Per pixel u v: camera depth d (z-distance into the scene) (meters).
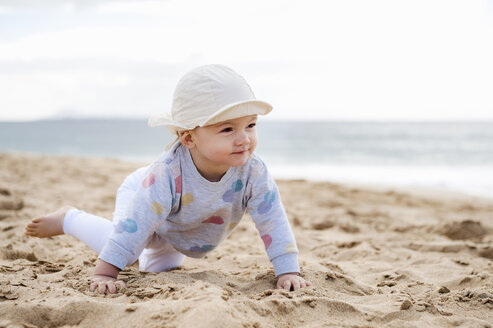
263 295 2.25
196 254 2.77
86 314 1.97
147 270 2.89
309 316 2.05
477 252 4.06
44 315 1.97
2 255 3.16
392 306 2.24
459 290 2.63
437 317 2.14
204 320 1.74
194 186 2.47
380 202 7.55
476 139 37.16
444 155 23.06
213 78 2.32
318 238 4.43
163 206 2.45
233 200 2.56
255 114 2.29
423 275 3.14
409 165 18.30
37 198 5.50
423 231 5.18
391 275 3.06
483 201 8.11
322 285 2.58
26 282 2.47
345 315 2.11
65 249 3.47
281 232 2.60
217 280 2.59
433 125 79.94
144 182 2.49
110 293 2.29
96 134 55.75
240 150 2.31
